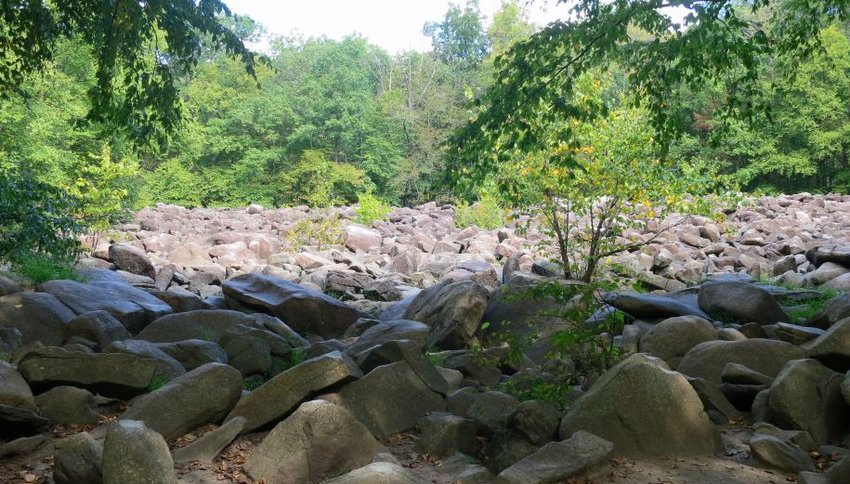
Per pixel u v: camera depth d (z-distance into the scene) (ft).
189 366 25.61
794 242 67.87
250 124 162.40
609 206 40.11
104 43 37.58
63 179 88.74
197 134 147.95
